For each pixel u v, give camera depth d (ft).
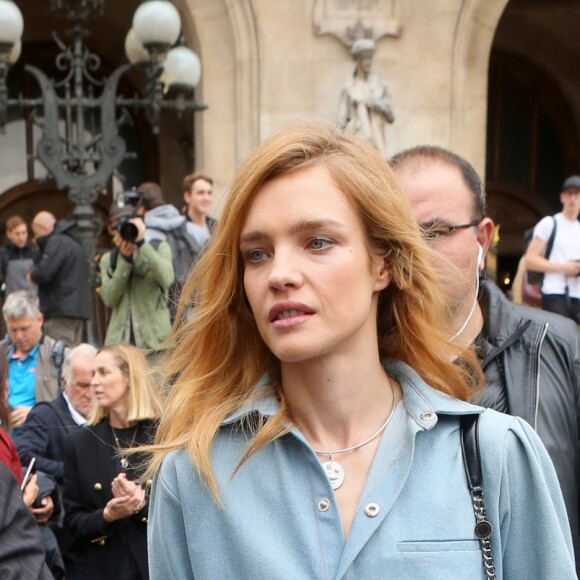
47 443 16.47
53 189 48.62
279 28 36.65
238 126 36.86
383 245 5.57
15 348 20.56
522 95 52.95
